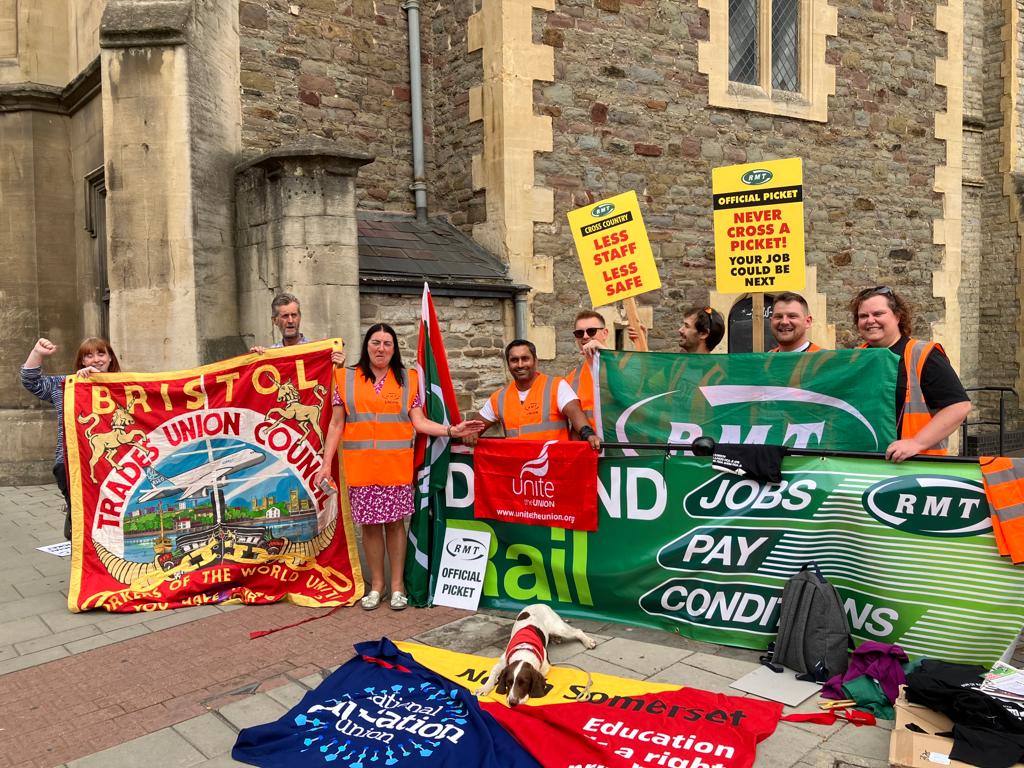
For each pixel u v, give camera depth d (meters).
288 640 4.24
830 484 3.80
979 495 3.46
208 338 6.74
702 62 9.54
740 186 5.07
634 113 9.13
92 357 5.16
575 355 8.88
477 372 8.22
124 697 3.61
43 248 9.38
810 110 10.32
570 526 4.47
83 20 8.87
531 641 3.62
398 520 4.70
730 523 4.04
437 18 9.37
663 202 9.40
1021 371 14.05
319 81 8.86
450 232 9.09
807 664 3.57
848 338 10.86
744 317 10.20
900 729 2.84
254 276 6.93
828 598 3.59
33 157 9.23
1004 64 14.04
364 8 9.16
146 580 4.89
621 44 9.01
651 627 4.27
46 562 5.89
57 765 3.05
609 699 3.35
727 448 4.04
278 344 6.48
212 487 5.00
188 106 6.48
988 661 3.42
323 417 4.95
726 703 3.27
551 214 8.67
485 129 8.64
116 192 6.52
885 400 3.87
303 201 6.43
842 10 10.54
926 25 11.37
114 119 6.48
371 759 2.95
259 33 8.38
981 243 14.42
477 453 4.77
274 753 3.06
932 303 11.72
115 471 4.96
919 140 11.42
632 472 4.31
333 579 4.91
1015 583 3.38
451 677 3.62
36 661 4.04
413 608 4.71
